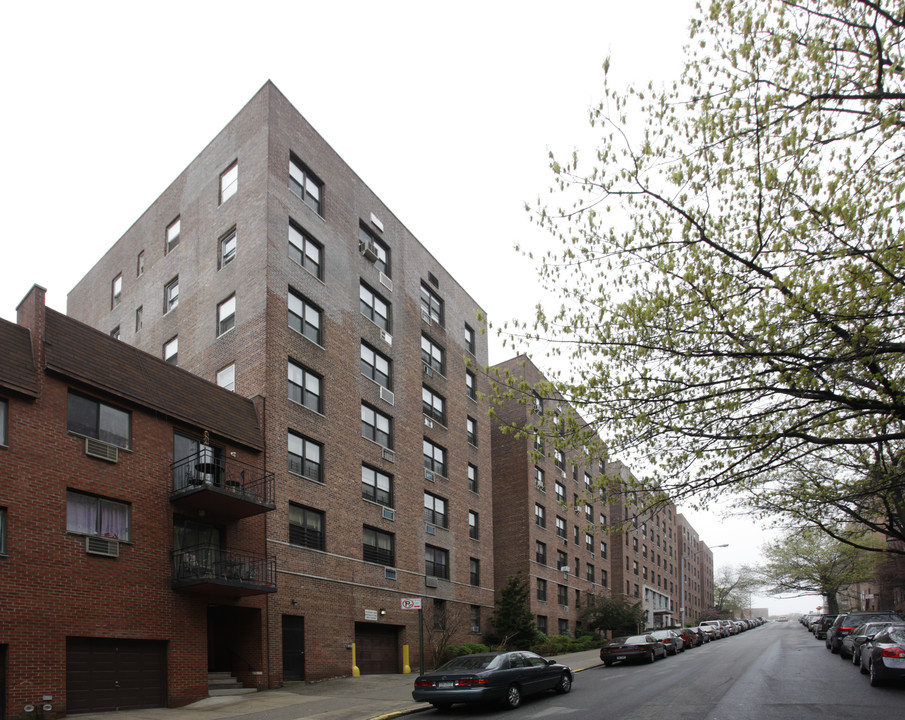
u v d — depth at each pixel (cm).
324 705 1680
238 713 1584
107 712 1612
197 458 1917
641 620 4778
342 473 2650
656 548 7338
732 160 995
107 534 1734
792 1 916
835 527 3088
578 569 4881
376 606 2706
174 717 1534
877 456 1844
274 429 2342
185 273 2847
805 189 974
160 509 1881
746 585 9712
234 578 1984
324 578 2439
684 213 1026
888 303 957
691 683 1881
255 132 2655
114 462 1780
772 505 2397
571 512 4881
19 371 1602
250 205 2586
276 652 2152
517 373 4359
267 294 2428
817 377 1027
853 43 912
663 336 1080
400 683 2228
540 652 3519
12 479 1539
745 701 1474
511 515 4269
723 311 1052
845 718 1227
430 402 3441
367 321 2995
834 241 980
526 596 3584
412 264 3450
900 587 5525
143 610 1764
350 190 3042
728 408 1118
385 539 2883
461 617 3353
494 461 4428
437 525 3297
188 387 2077
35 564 1544
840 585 6378
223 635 2172
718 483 1209
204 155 2886
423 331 3475
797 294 986
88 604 1636
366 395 2898
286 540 2298
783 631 6975
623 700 1582
